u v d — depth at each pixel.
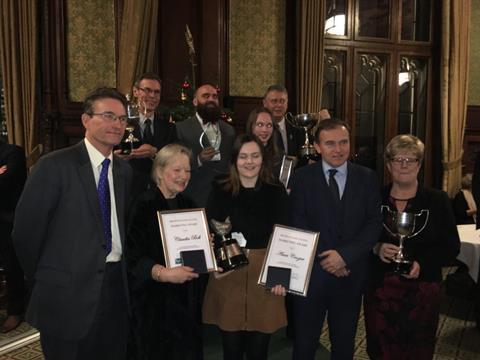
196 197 3.41
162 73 5.14
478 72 6.81
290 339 3.45
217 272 2.25
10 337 3.65
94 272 2.03
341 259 2.33
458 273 4.70
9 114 4.93
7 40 4.82
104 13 5.08
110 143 2.06
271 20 5.71
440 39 6.50
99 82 5.11
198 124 3.58
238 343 2.37
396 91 6.50
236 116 5.55
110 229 2.11
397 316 2.36
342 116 6.31
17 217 2.00
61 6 4.88
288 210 2.44
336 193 2.46
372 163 6.61
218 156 3.47
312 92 5.66
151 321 2.17
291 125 3.87
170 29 5.14
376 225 2.41
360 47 6.25
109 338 2.18
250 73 5.67
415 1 6.52
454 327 3.91
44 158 2.02
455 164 6.55
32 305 2.08
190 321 2.26
